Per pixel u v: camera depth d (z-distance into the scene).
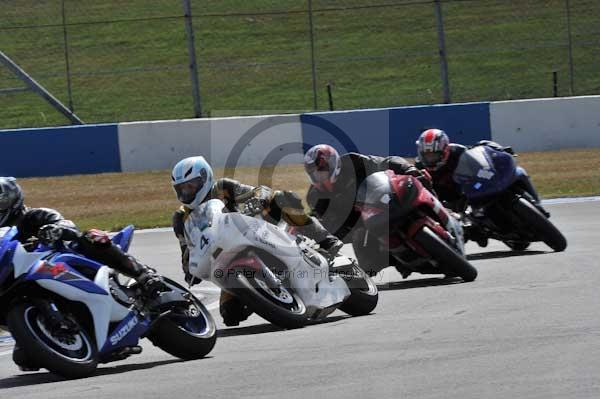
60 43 101.81
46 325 21.47
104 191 67.62
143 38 102.56
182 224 27.00
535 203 39.66
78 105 90.94
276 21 105.06
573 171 66.06
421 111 73.31
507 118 74.12
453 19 103.38
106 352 22.25
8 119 91.19
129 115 87.56
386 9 106.06
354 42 100.75
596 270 33.22
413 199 32.19
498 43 98.62
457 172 39.31
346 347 23.05
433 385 18.14
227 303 27.08
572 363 19.16
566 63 94.50
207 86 92.19
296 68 96.44
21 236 23.11
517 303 27.70
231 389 19.08
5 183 22.77
